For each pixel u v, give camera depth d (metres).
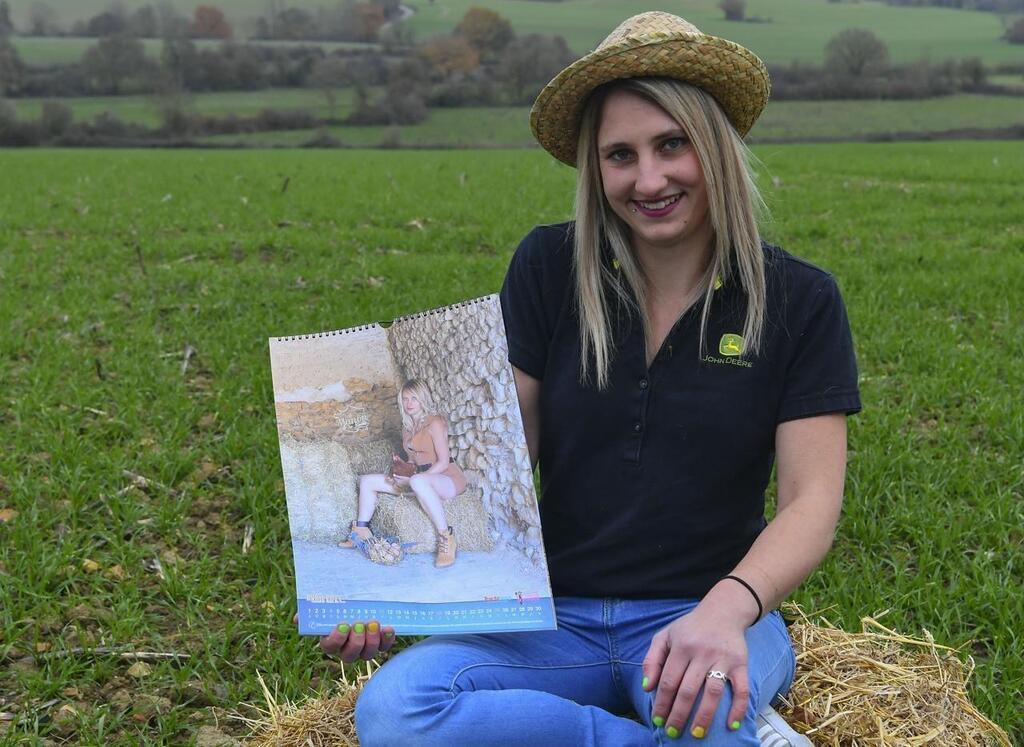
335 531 2.45
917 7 117.50
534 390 2.64
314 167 25.78
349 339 2.48
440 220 14.27
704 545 2.47
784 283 2.48
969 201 16.25
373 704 2.25
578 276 2.55
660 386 2.47
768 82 2.50
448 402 2.47
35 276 9.50
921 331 7.42
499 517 2.45
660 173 2.39
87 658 3.39
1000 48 85.62
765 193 2.77
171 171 24.28
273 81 75.31
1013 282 9.25
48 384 6.13
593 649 2.47
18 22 95.19
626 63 2.36
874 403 5.91
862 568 3.94
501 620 2.40
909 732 2.43
